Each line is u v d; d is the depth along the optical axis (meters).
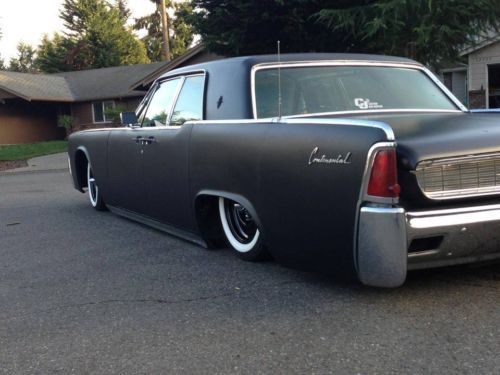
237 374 2.79
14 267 4.96
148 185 5.52
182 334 3.29
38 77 32.47
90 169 7.50
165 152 5.08
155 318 3.56
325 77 4.51
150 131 5.38
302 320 3.37
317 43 14.84
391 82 4.66
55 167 16.91
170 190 5.09
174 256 4.99
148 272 4.55
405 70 4.82
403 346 2.98
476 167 3.34
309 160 3.49
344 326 3.25
